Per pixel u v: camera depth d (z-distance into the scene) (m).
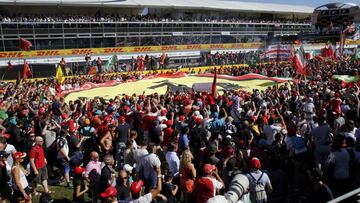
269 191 7.99
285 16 98.94
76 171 8.94
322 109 13.04
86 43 54.09
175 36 63.50
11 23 47.22
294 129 10.65
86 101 19.45
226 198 5.91
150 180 8.68
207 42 68.50
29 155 10.59
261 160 9.64
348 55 59.31
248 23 75.06
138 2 63.59
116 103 18.12
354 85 19.75
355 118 12.96
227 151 9.47
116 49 56.38
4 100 19.95
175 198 9.55
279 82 28.20
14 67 47.81
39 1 53.09
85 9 63.81
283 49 60.97
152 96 18.62
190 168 8.44
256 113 14.41
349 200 7.60
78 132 12.67
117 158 11.91
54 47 51.12
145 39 59.97
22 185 9.16
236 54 62.28
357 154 9.29
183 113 14.27
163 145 11.80
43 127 13.20
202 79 28.83
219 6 76.50
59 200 10.74
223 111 14.05
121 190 8.53
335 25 72.56
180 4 69.69
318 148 10.25
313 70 36.66
